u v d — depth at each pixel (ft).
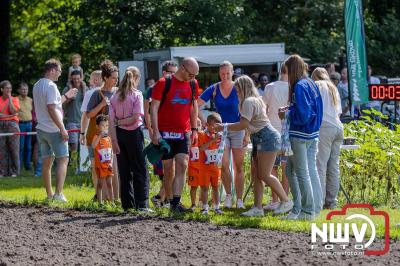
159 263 61.36
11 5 209.46
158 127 83.35
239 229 74.49
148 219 80.18
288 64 78.13
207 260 61.93
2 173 132.77
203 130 89.97
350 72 134.41
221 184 95.20
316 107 77.92
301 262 60.49
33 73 207.51
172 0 193.26
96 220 79.87
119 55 190.29
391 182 96.63
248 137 88.99
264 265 59.88
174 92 82.89
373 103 147.54
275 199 89.92
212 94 90.99
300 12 209.77
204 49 162.40
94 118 90.58
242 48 164.14
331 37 208.33
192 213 82.07
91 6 192.44
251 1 210.18
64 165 94.32
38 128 94.02
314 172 79.36
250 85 82.74
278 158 91.09
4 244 69.51
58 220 80.38
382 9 229.45
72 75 129.18
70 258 63.72
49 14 196.85
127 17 190.80
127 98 84.07
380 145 100.01
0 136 132.57
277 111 90.02
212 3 192.44
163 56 161.99
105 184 91.30
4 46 194.18
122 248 67.05
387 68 222.07
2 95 133.69
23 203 92.07
